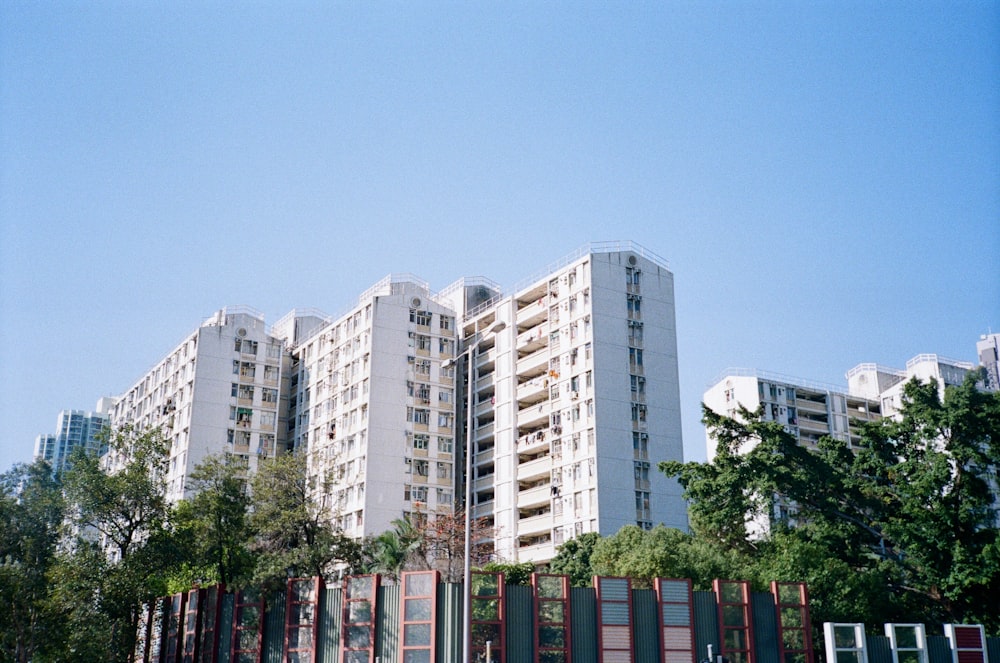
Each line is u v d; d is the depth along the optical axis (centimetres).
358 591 5009
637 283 10212
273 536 6059
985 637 5666
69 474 6612
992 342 14750
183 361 11956
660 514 9444
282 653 5209
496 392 10762
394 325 11106
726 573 6456
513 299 10875
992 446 6962
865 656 5269
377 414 10662
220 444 11375
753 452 7356
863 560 7150
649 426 9706
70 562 6322
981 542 6712
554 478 9662
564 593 4912
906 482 7112
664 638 4997
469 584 4006
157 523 6694
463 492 10975
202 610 5862
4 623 6644
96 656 6150
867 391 13775
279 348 12138
